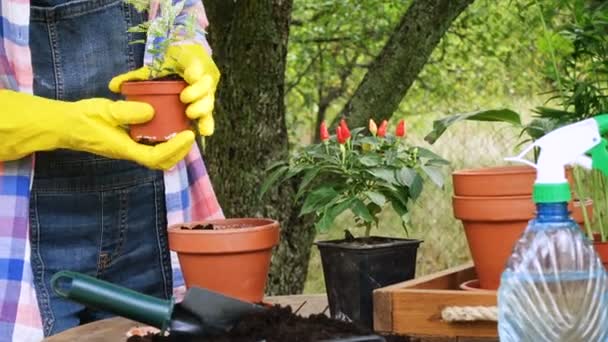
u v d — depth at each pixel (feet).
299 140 20.45
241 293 5.99
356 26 18.04
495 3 17.75
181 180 7.47
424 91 20.56
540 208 4.77
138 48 7.35
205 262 5.91
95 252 7.23
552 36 7.27
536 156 6.38
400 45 14.14
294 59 18.89
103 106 6.26
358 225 7.07
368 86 14.23
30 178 6.95
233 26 14.08
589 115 7.05
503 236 5.65
